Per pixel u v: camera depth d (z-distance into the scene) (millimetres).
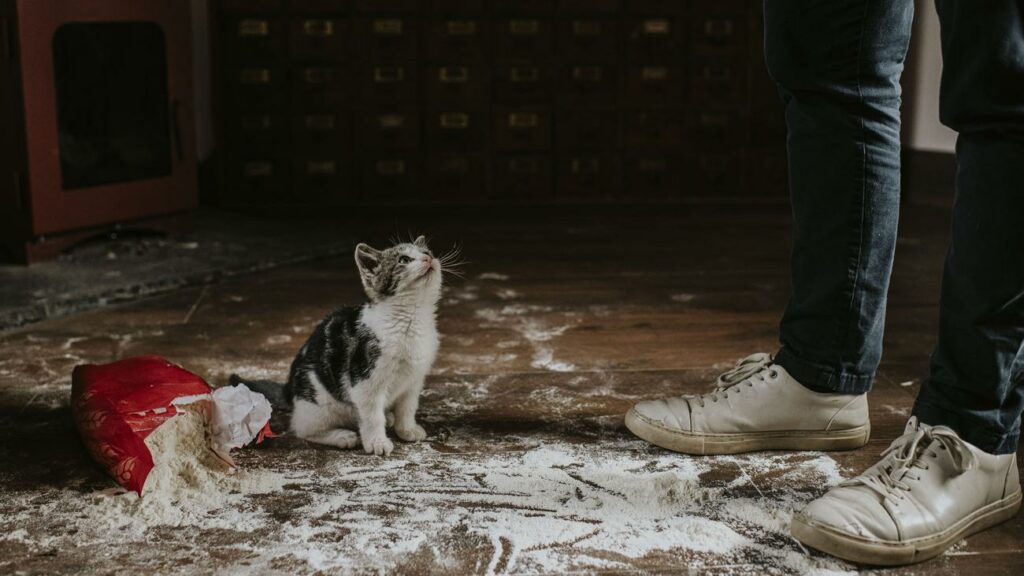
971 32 1310
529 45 4090
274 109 4051
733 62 4172
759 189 4332
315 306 2783
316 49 4004
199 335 2516
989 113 1316
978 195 1345
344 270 3197
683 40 4133
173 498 1595
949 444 1426
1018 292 1337
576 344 2453
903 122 4312
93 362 2305
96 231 3281
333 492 1622
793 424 1760
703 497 1603
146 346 2426
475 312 2734
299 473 1695
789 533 1486
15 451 1795
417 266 1682
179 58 3400
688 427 1764
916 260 3338
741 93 4207
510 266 3266
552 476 1683
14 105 2988
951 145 4141
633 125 4219
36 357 2338
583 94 4164
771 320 2672
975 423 1429
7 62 2965
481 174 4219
